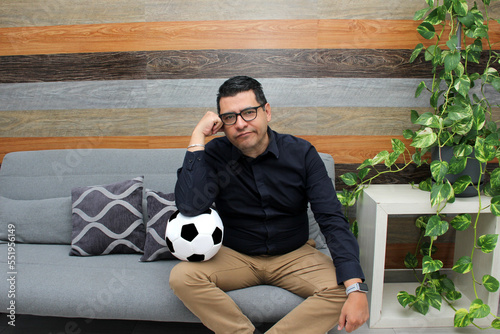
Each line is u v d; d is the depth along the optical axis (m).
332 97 1.83
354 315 1.07
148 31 1.82
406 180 1.87
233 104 1.18
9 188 1.75
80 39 1.85
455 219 1.43
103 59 1.86
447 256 1.91
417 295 1.53
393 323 1.51
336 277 1.16
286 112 1.84
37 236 1.63
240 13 1.79
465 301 1.64
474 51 1.58
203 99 1.85
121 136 1.91
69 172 1.75
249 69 1.82
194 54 1.83
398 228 1.91
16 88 1.90
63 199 1.68
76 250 1.50
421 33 1.59
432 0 1.53
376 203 1.46
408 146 1.85
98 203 1.56
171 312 1.22
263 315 1.21
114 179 1.72
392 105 1.82
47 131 1.93
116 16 1.82
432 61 1.67
